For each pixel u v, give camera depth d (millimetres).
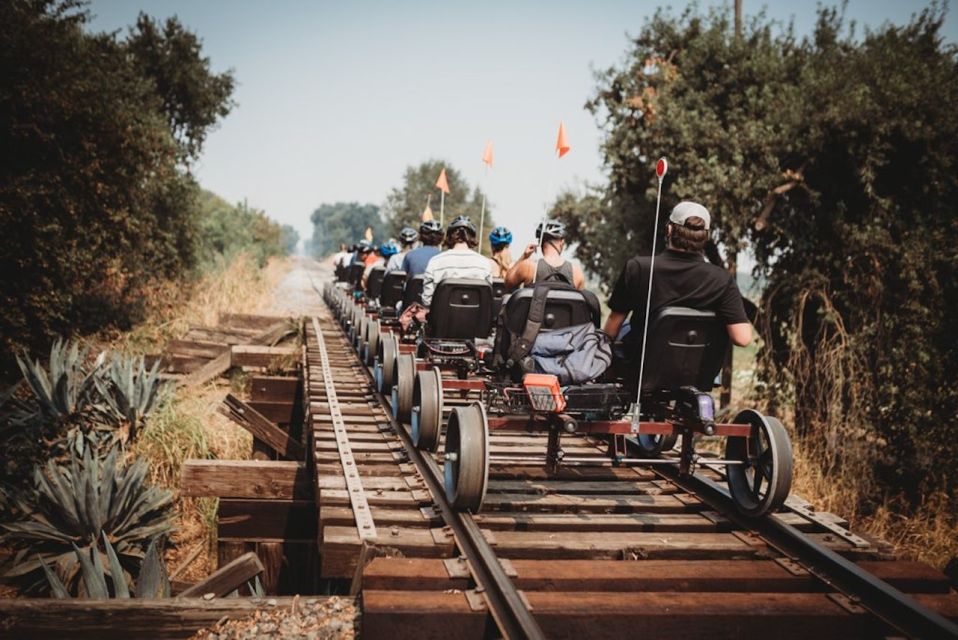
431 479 5086
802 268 11664
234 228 34219
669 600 3477
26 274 12211
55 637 3457
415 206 49156
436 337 6652
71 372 9461
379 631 3232
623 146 13367
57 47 12867
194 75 26125
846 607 3541
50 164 12844
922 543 8922
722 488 5055
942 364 10305
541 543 4078
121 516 7020
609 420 4586
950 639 3213
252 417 8703
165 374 12664
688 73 13102
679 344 4273
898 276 10484
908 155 10781
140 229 15992
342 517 4305
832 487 9891
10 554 6852
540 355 4555
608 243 15023
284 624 3506
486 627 3314
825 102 10984
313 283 38250
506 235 7418
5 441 8352
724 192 11477
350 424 6910
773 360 12141
